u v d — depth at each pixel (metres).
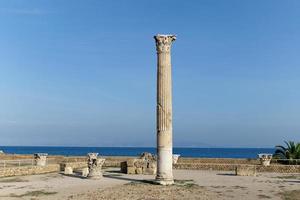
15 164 45.75
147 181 33.56
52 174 40.62
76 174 40.78
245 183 32.75
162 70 32.34
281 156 50.50
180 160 53.16
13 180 34.75
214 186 30.53
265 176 39.25
